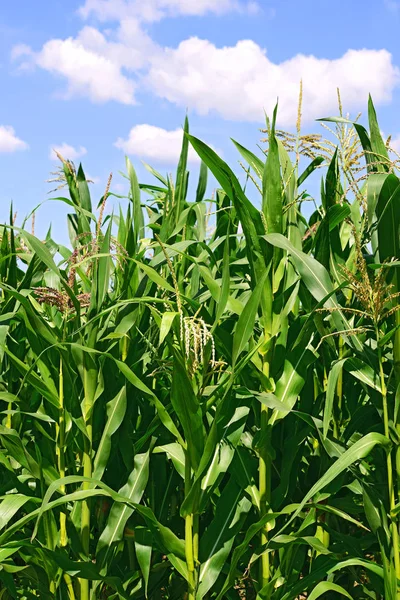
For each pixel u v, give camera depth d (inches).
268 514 153.6
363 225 166.1
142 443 161.9
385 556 150.7
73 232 201.3
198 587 154.2
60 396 161.0
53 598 158.6
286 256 160.9
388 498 157.0
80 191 198.1
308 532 163.5
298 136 169.9
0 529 157.3
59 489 159.6
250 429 167.8
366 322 164.9
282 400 157.6
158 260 165.0
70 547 159.9
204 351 151.2
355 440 163.6
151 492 165.0
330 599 168.6
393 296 151.6
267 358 159.6
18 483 160.2
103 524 164.6
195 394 152.3
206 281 157.6
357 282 152.4
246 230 158.1
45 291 159.6
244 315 150.7
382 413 157.5
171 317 145.0
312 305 164.1
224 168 154.3
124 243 173.5
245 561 163.9
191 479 153.3
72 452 163.3
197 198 193.2
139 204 175.3
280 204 158.9
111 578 154.2
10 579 160.4
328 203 165.3
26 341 177.8
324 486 151.9
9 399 161.5
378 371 157.5
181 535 165.8
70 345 158.7
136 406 170.7
